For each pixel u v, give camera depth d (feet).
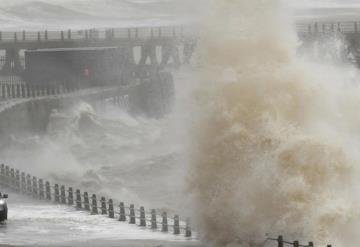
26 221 426.92
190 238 383.65
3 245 364.17
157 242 371.97
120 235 391.65
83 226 415.23
